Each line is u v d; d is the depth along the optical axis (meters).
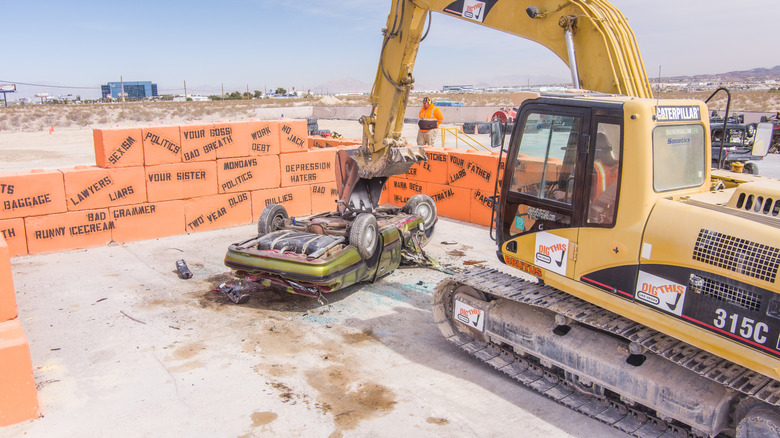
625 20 5.29
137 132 10.01
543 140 5.05
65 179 9.48
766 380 4.01
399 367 5.84
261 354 6.07
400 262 8.95
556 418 4.94
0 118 42.47
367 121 8.23
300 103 73.19
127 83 127.56
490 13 6.18
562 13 5.44
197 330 6.66
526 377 5.49
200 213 10.98
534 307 5.57
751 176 5.65
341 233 7.93
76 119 44.31
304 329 6.74
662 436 4.58
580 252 4.76
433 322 7.02
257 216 11.69
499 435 4.66
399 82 7.58
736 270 3.72
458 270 8.92
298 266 6.94
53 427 4.68
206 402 5.10
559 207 4.91
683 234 4.02
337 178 8.91
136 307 7.31
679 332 4.09
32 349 6.11
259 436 4.60
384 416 4.91
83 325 6.73
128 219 10.21
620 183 4.36
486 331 5.82
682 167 4.55
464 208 11.96
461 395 5.29
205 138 10.74
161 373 5.62
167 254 9.60
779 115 23.22
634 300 4.37
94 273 8.59
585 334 5.10
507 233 5.52
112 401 5.09
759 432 3.89
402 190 13.16
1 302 5.03
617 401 4.93
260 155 11.48
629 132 4.27
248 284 8.25
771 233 3.62
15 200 9.12
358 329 6.77
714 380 4.04
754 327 3.65
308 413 4.95
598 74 5.23
